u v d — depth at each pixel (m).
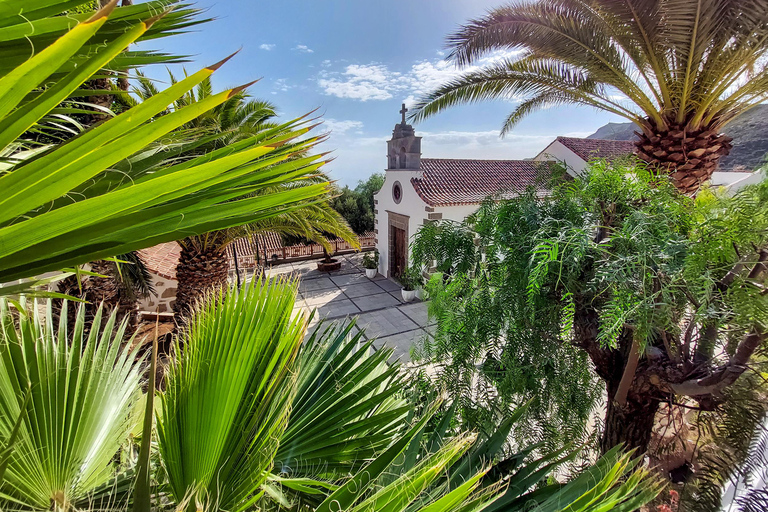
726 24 3.27
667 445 2.77
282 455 1.74
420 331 9.65
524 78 5.26
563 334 2.33
